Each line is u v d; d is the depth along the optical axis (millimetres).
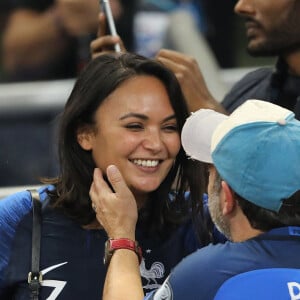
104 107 9969
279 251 8711
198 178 10445
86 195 10242
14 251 10172
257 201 8672
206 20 21641
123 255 9617
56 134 11172
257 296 8547
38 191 10500
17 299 10172
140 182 10000
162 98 9961
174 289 8820
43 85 18078
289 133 8688
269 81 12906
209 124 9344
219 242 10570
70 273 10172
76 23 18531
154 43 19719
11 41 18859
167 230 10562
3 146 16500
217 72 18422
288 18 12453
